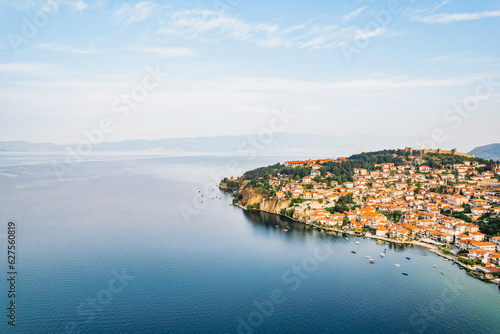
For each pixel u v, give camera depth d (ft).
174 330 364.99
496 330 369.50
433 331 369.30
